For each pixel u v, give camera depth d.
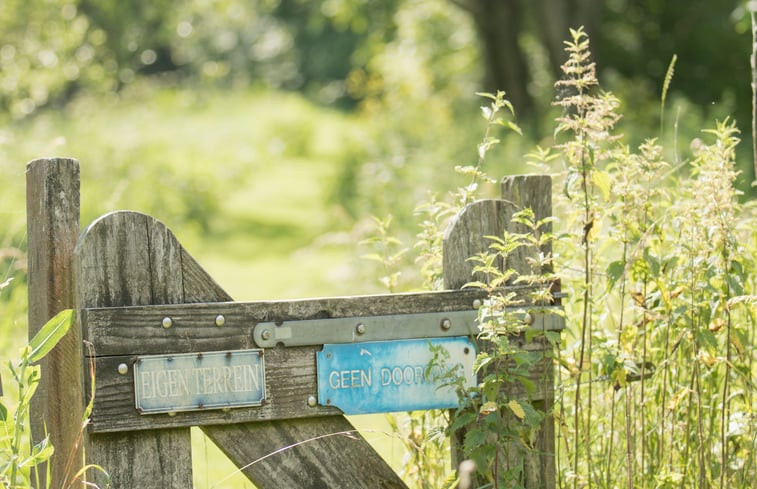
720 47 34.72
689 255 4.56
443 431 4.39
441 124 24.78
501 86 31.33
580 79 4.46
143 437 3.91
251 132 36.06
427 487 4.89
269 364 4.04
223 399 3.96
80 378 3.89
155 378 3.87
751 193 11.47
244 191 28.41
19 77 21.70
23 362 3.69
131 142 24.47
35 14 22.45
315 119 43.53
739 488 4.67
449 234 4.40
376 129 25.50
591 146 4.38
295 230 22.70
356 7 36.78
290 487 4.12
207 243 20.92
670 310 4.52
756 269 5.12
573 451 5.00
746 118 32.53
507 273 4.14
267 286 15.31
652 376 4.74
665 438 4.96
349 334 4.14
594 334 5.02
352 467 4.19
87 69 26.22
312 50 67.38
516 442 4.45
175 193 22.38
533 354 4.41
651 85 35.69
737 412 4.91
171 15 32.12
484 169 17.94
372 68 40.28
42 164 4.04
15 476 3.65
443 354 4.29
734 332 4.58
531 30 34.56
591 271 4.74
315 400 4.10
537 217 4.61
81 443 4.08
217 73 50.50
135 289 3.90
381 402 4.19
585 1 27.31
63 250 4.05
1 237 10.15
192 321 3.92
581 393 5.11
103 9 28.48
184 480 3.96
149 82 45.50
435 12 36.28
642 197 4.65
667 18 35.69
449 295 4.32
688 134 19.20
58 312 4.05
